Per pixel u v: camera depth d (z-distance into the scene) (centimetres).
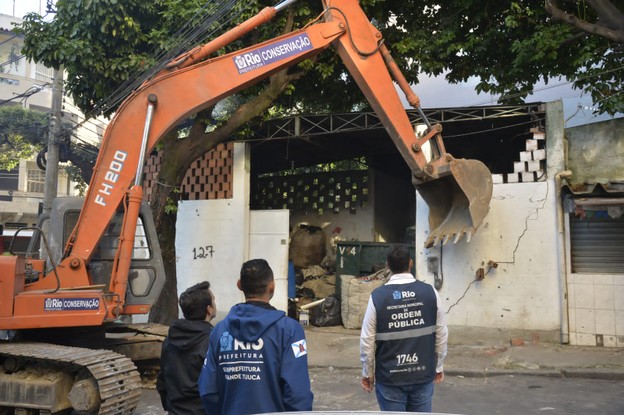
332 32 872
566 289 950
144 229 761
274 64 838
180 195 1326
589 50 1032
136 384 599
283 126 1209
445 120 1062
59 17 1027
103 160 729
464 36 1233
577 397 688
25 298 644
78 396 580
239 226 1235
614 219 945
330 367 889
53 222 730
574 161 995
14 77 3133
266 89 1098
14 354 607
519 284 981
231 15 1018
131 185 736
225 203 1255
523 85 1205
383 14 1213
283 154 1455
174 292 1096
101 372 574
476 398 695
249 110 1084
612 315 923
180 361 338
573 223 971
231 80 812
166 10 1039
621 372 775
